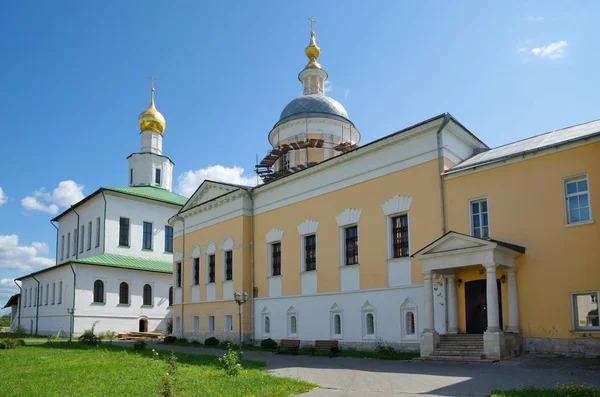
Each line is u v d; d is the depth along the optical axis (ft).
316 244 95.25
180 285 134.21
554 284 63.62
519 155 68.28
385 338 80.23
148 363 66.18
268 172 129.80
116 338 143.95
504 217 69.26
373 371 56.34
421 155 79.25
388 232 82.48
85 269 152.66
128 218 173.99
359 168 88.89
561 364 55.36
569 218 63.93
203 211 126.93
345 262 89.66
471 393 40.47
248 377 50.80
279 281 102.68
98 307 152.76
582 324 61.36
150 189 187.21
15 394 43.39
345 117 133.59
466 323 71.56
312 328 93.35
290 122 130.41
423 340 68.28
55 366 64.08
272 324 102.63
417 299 76.74
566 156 64.69
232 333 110.01
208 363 65.72
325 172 95.61
